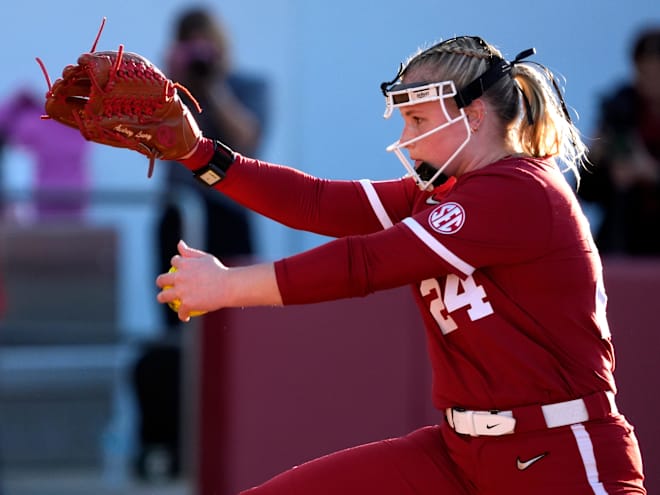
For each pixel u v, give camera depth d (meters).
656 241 20.88
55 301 19.98
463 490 10.45
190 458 19.55
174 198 20.03
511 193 9.78
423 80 10.15
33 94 22.88
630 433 10.20
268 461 17.84
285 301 9.63
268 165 11.20
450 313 10.12
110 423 20.00
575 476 9.91
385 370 17.73
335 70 23.91
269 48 23.70
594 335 10.12
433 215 9.81
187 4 23.86
